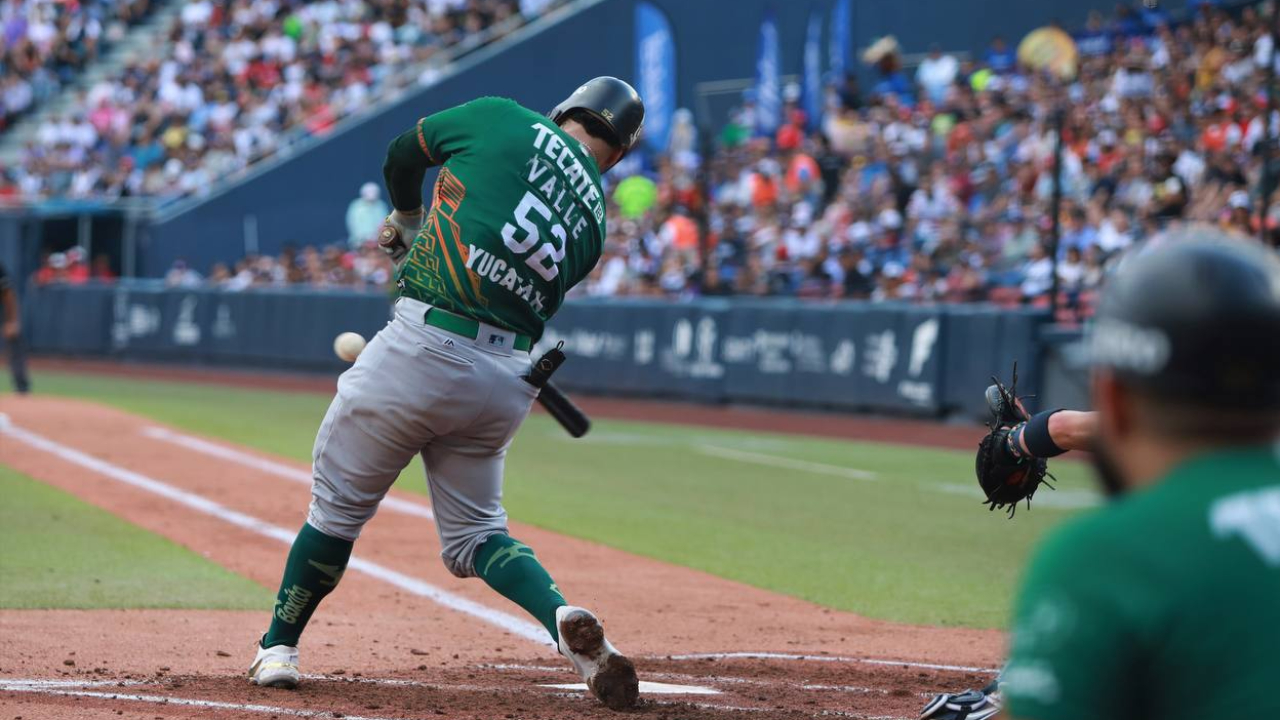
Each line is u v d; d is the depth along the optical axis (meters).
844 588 16.20
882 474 27.34
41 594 14.37
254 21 72.12
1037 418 8.82
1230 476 3.16
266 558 17.17
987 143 43.44
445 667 11.23
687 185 51.56
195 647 11.84
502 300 9.03
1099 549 3.10
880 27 59.19
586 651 8.96
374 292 49.97
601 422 37.84
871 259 42.09
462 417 9.16
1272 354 3.11
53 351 64.12
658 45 57.56
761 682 10.75
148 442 29.83
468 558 9.64
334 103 67.88
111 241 67.50
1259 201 32.59
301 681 10.15
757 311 40.84
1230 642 3.00
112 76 74.06
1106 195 37.03
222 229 66.88
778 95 56.25
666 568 17.20
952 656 12.42
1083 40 48.03
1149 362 3.19
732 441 33.16
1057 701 3.03
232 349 56.53
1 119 75.69
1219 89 39.28
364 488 9.45
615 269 49.59
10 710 8.90
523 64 66.75
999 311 34.53
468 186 8.96
